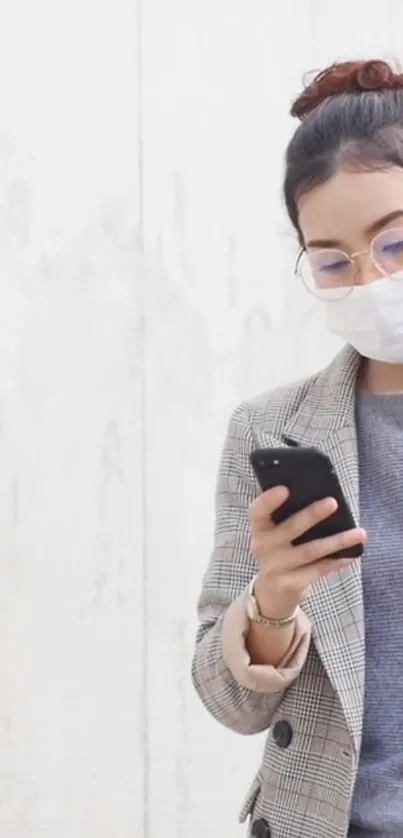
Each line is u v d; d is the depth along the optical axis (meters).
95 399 1.74
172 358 1.80
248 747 1.86
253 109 1.87
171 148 1.80
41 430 1.70
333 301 0.97
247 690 0.95
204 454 1.83
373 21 1.97
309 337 1.91
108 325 1.75
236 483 1.05
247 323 1.87
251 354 1.87
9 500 1.68
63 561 1.71
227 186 1.85
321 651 0.91
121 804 1.75
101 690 1.74
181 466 1.81
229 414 1.85
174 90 1.81
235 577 1.01
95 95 1.75
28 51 1.71
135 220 1.77
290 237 1.84
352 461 0.96
